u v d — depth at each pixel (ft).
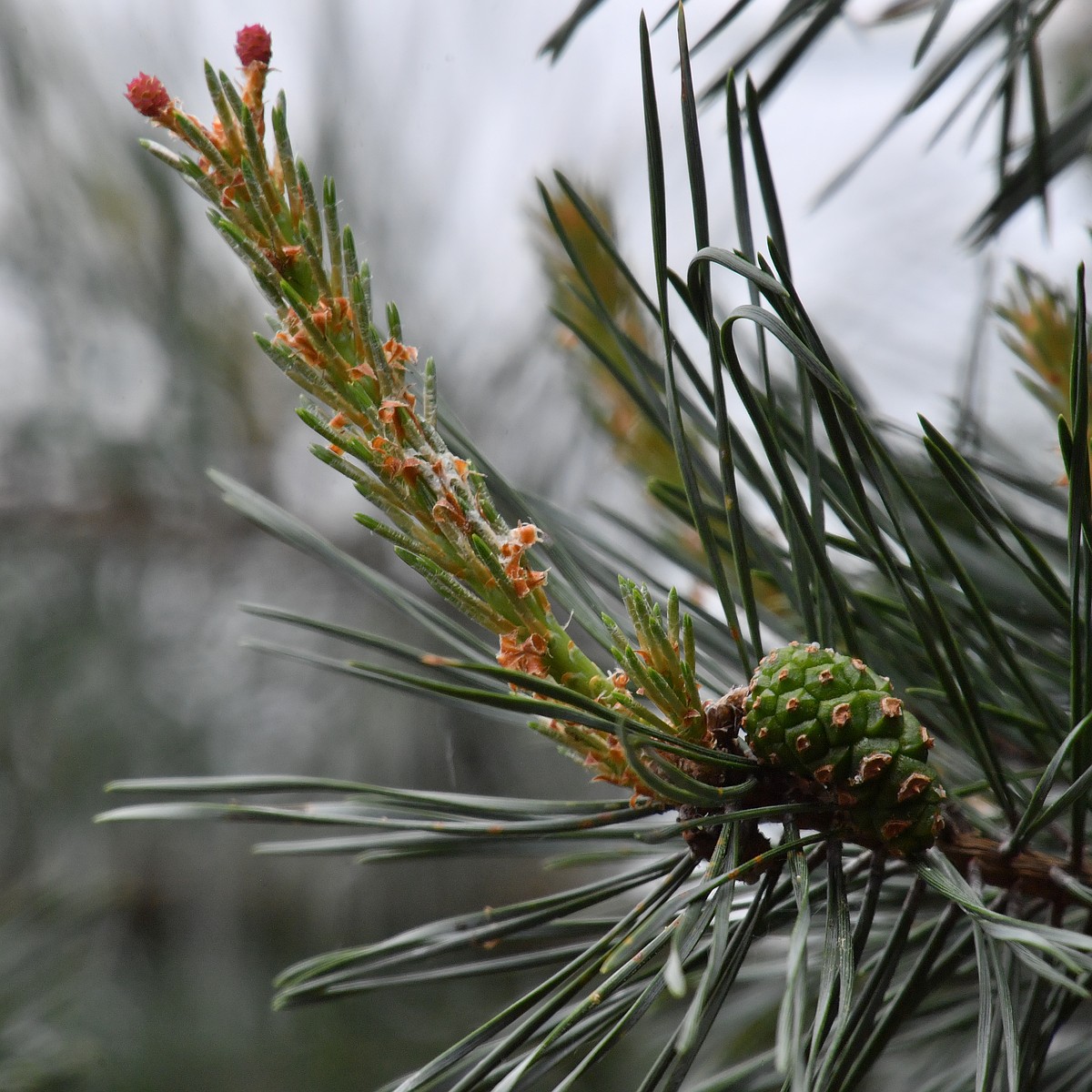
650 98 2.33
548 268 2.88
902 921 2.39
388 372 2.36
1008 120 2.62
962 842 2.42
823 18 2.55
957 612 2.52
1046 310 2.68
